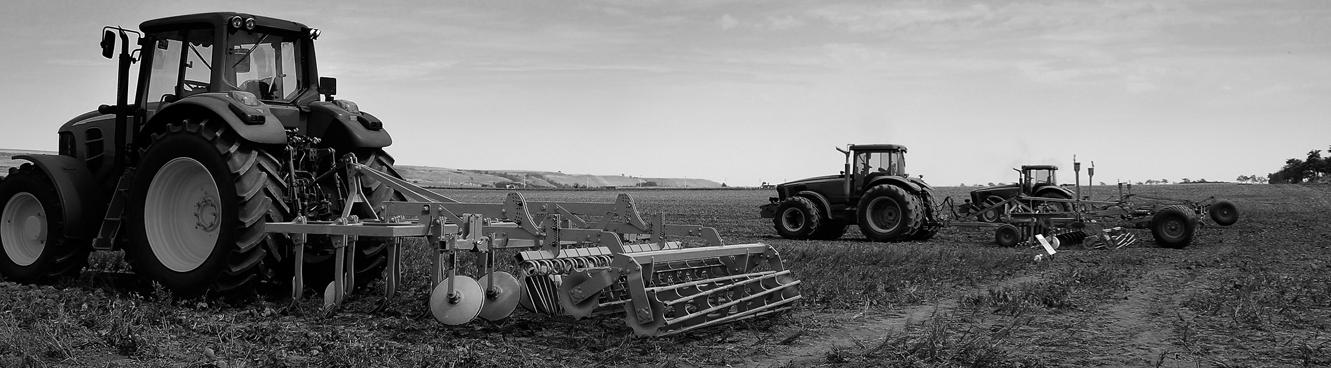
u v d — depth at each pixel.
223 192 6.87
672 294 5.90
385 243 7.84
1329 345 6.05
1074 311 7.64
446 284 5.93
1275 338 6.31
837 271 9.98
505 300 6.02
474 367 5.03
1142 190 55.06
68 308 6.39
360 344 5.39
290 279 7.61
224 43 7.42
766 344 5.97
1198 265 12.26
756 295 6.38
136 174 7.41
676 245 6.96
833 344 6.05
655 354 5.48
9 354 4.95
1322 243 17.17
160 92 7.81
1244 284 9.25
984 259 12.05
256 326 5.89
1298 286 9.10
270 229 6.87
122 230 7.75
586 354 5.51
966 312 7.54
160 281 7.24
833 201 19.98
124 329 5.48
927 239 19.45
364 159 7.70
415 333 5.99
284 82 7.93
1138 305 8.04
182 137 7.09
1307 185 62.75
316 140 7.51
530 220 6.31
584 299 5.85
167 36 7.80
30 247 8.30
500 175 125.88
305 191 7.30
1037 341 6.22
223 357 5.13
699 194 63.28
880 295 8.12
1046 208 18.84
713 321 6.06
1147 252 15.26
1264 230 21.42
